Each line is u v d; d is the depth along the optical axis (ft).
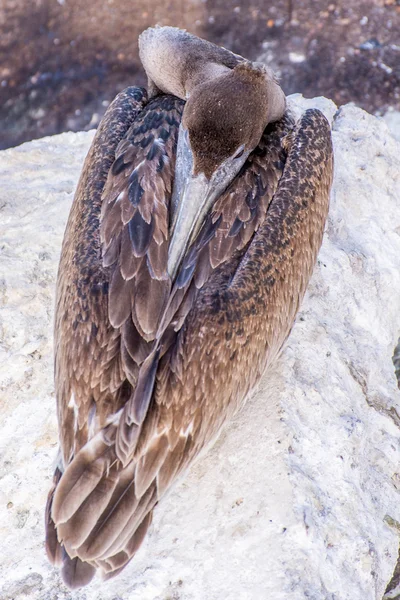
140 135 35.04
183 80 41.70
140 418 27.17
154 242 30.99
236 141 32.58
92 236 31.55
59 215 40.34
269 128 36.81
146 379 27.63
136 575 29.40
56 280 36.17
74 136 46.78
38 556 30.25
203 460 31.50
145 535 27.68
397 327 41.04
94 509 26.58
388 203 43.34
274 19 79.51
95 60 78.43
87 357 28.86
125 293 29.58
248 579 29.04
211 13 79.56
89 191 33.53
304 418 33.01
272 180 34.50
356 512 31.55
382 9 79.25
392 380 37.24
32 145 46.16
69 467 27.07
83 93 77.30
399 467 34.60
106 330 29.01
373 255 40.63
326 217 35.91
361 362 36.52
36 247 38.75
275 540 29.55
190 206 31.73
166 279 30.30
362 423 34.06
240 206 32.81
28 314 36.24
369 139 44.93
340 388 34.65
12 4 78.69
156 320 29.45
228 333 29.27
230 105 32.42
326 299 37.88
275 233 32.12
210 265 31.01
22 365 34.47
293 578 28.76
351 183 42.75
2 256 38.37
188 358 28.53
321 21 79.51
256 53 78.43
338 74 77.25
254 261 31.09
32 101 76.84
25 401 33.83
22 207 41.34
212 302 29.48
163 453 27.96
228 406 30.01
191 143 32.76
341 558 30.35
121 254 30.42
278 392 33.04
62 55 78.48
